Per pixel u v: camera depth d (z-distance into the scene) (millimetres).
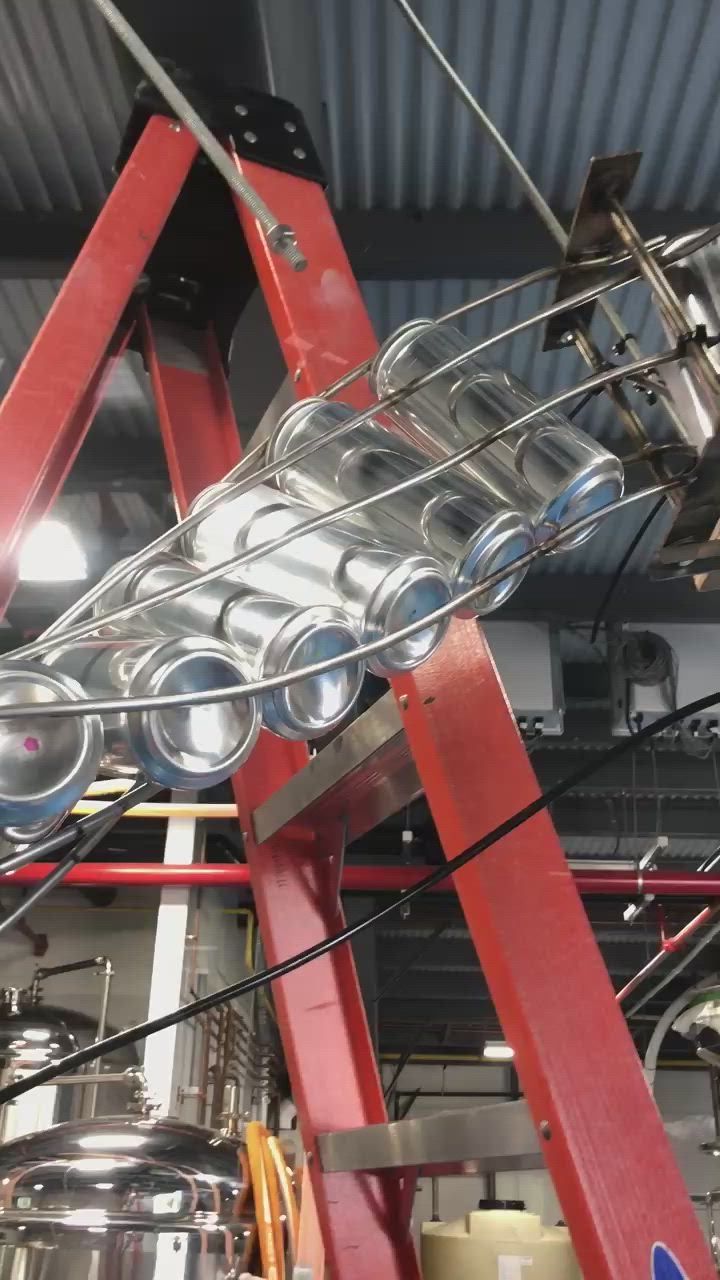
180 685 448
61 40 1989
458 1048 9648
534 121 2205
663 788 4609
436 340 691
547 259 2350
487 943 675
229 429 1291
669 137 2248
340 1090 929
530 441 587
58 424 878
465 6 1957
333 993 982
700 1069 9492
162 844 5016
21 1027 3502
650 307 2621
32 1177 935
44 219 2359
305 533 522
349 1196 854
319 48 2000
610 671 3926
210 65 1555
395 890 4508
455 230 2361
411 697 771
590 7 1974
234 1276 915
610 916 5441
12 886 4762
